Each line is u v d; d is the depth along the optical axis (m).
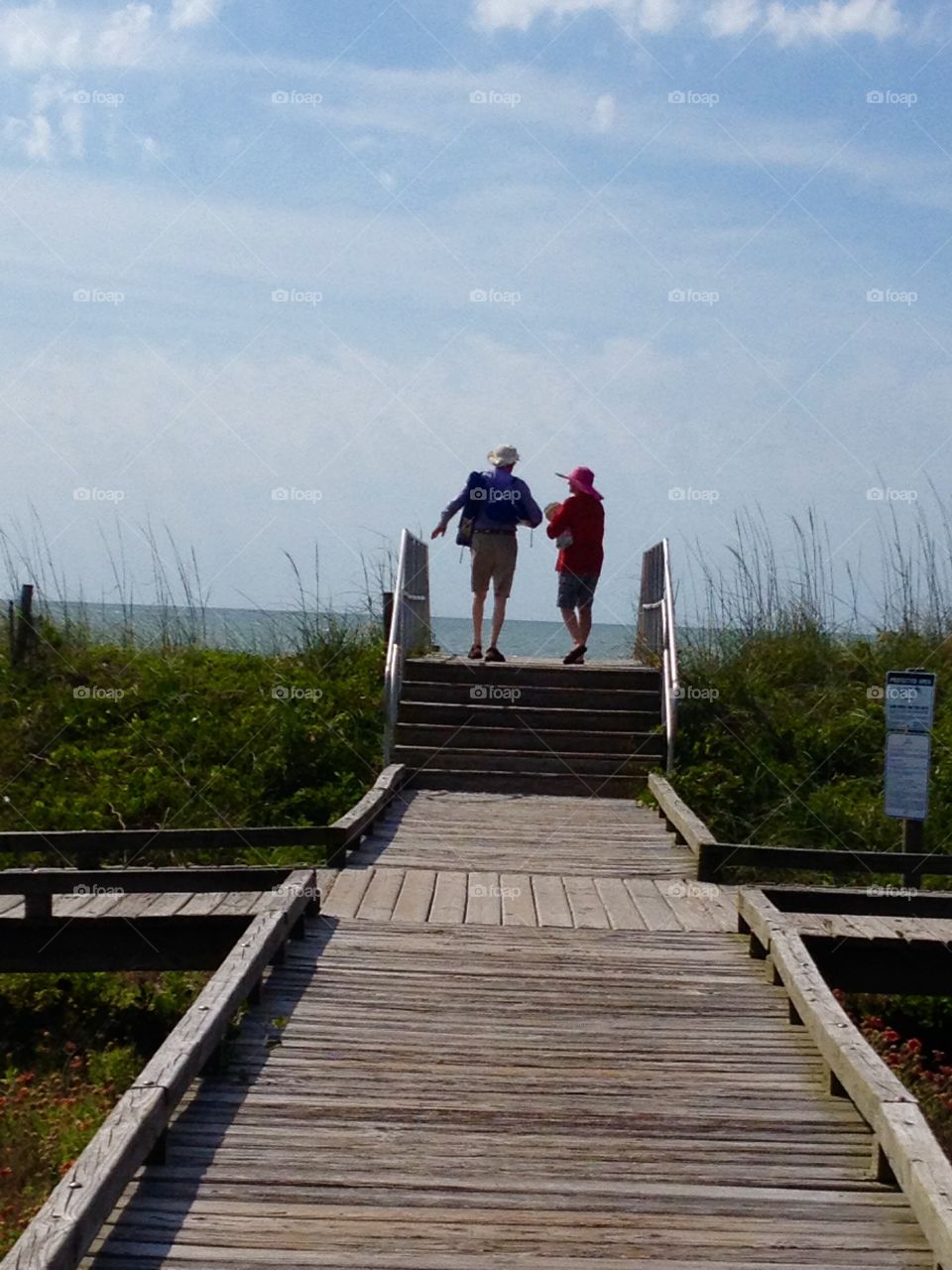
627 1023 8.20
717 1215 5.80
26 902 10.63
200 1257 5.32
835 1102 7.05
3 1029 11.09
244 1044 7.65
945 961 10.53
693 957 9.58
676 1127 6.70
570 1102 6.97
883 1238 5.62
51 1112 9.02
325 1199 5.86
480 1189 5.99
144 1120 5.75
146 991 11.47
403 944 9.66
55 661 18.48
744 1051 7.78
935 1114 9.27
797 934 9.15
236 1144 6.37
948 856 11.31
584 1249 5.48
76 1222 4.91
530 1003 8.49
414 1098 6.97
